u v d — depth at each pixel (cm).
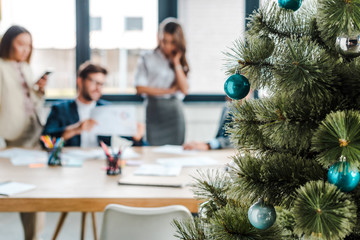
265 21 71
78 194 165
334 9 58
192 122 436
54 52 433
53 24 429
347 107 61
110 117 261
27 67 349
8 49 338
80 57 427
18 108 346
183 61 371
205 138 437
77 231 324
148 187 176
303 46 62
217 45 440
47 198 160
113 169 199
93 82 296
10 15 421
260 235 65
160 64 368
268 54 66
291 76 60
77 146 299
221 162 227
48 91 437
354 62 64
